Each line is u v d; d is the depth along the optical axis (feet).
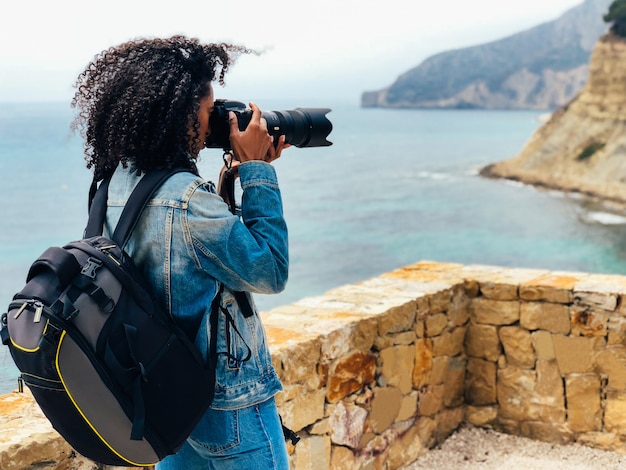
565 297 13.26
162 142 5.25
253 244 5.21
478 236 161.89
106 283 4.80
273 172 5.57
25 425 7.13
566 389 13.47
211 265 5.18
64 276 4.71
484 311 14.03
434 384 13.46
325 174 297.53
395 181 270.46
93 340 4.69
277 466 5.56
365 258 142.10
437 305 13.29
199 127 5.42
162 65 5.28
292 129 5.95
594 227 162.71
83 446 5.04
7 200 220.23
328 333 10.70
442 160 362.53
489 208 195.72
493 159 362.12
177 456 6.08
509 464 13.01
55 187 248.93
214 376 5.24
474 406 14.35
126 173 5.42
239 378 5.45
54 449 6.98
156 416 4.90
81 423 4.86
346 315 11.64
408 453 12.90
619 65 195.93
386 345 12.06
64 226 178.91
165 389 4.91
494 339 13.99
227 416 5.45
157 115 5.20
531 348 13.67
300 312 11.87
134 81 5.21
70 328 4.61
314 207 209.77
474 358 14.23
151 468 7.90
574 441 13.55
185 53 5.46
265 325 11.05
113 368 4.70
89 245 4.99
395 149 443.32
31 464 6.82
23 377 4.87
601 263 133.08
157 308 5.00
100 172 5.68
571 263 134.10
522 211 187.01
